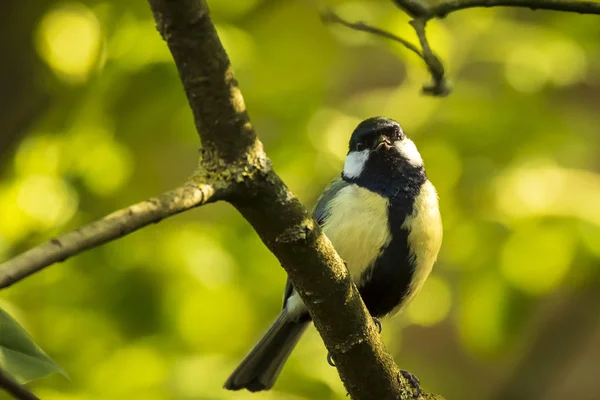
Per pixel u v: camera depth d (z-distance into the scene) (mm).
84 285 8703
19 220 8367
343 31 9055
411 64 9359
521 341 10141
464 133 9242
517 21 10086
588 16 9688
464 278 9211
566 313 11609
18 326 4047
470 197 9203
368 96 9883
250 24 9047
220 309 8766
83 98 8484
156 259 8750
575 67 9633
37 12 8445
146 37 8500
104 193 8875
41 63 8516
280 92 9234
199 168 4344
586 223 8758
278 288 9117
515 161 9188
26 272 3301
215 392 8156
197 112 4281
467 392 12203
